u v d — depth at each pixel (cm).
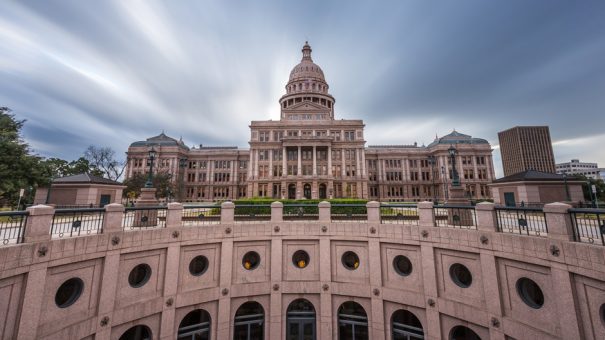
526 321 852
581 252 723
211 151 8075
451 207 1120
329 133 6812
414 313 1141
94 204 2498
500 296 923
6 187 2203
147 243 1100
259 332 1306
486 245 967
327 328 1261
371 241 1262
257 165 6631
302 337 1298
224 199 7519
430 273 1114
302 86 8612
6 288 741
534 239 838
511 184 2420
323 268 1302
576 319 727
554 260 784
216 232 1264
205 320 1262
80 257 912
